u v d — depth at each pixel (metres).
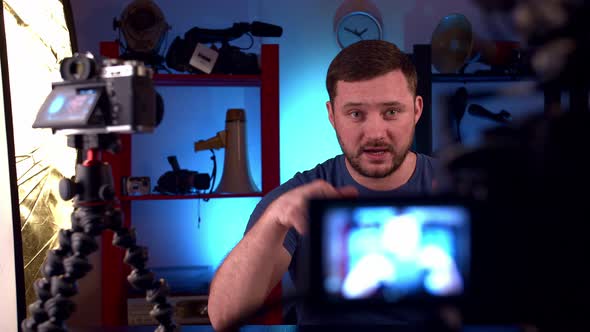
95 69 0.78
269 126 2.57
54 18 2.33
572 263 0.38
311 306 0.42
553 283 0.38
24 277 1.97
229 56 2.59
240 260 1.13
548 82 0.39
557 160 0.38
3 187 1.81
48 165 2.18
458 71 2.69
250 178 2.63
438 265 0.40
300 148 3.04
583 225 0.38
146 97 0.77
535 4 0.38
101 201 0.85
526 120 0.39
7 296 1.81
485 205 0.39
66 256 0.88
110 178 0.86
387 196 0.41
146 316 2.45
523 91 0.40
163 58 2.60
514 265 0.39
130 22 2.53
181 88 2.94
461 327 0.44
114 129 0.76
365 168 1.28
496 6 0.40
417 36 3.04
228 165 2.61
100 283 2.82
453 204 0.40
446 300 0.40
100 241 2.70
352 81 1.23
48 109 0.78
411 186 1.44
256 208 1.47
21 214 2.01
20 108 2.03
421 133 2.57
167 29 2.60
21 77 2.05
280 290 2.44
